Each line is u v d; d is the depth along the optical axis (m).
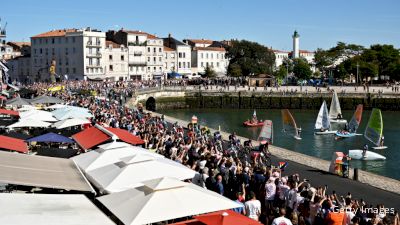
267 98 117.50
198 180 19.62
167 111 111.75
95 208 11.56
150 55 150.75
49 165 15.14
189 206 12.34
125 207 12.17
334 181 29.42
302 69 161.12
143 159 16.84
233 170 21.25
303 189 18.95
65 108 36.38
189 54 165.00
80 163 18.22
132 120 43.12
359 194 26.14
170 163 17.58
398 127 82.38
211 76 155.50
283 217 14.54
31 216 10.26
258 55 157.62
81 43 134.25
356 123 70.00
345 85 140.50
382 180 30.06
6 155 15.19
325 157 53.47
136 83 117.88
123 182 15.29
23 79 147.62
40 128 34.12
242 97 118.12
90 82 116.06
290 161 36.62
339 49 180.75
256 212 16.55
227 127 81.25
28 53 156.62
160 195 12.48
